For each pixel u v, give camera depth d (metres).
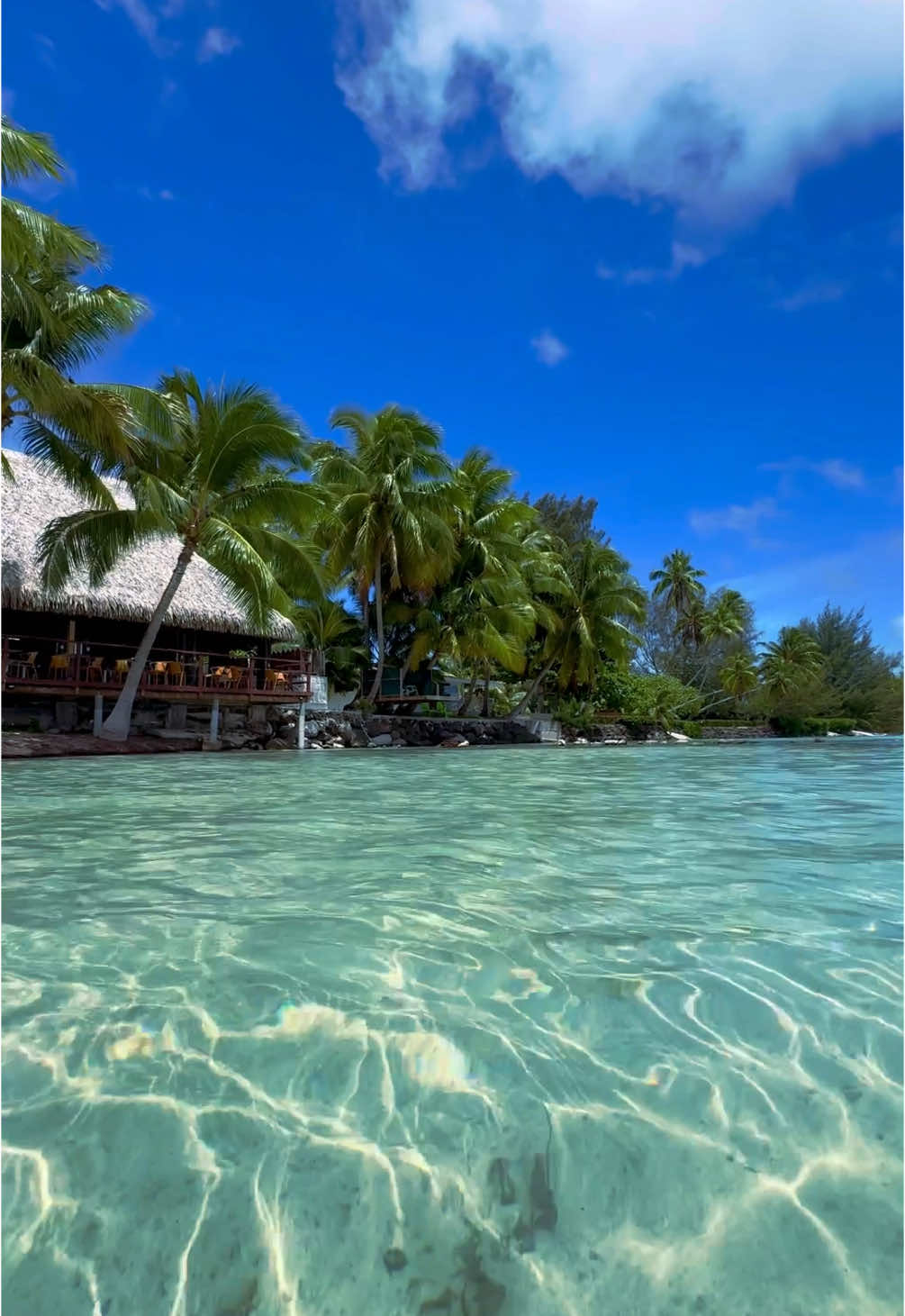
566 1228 1.45
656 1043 2.13
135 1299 1.29
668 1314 1.26
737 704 45.50
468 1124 1.75
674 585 50.28
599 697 34.69
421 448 25.58
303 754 16.81
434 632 25.91
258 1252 1.39
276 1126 1.74
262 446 15.11
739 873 4.21
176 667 17.73
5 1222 1.45
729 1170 1.61
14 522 16.06
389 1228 1.45
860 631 55.84
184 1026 2.22
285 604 16.44
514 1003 2.38
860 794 8.69
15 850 4.77
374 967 2.69
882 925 3.20
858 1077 1.95
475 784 9.59
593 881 3.99
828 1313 1.26
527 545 31.62
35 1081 1.92
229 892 3.71
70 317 13.14
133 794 7.93
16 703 16.25
